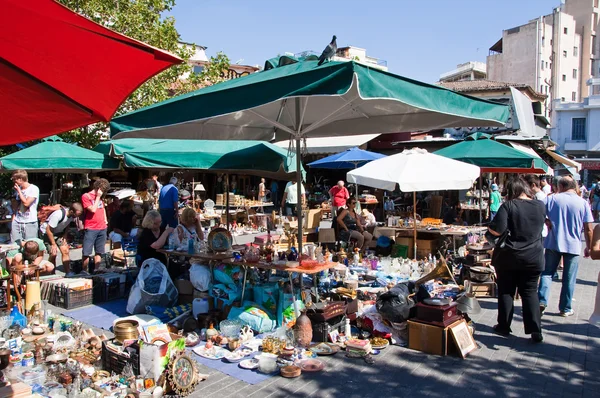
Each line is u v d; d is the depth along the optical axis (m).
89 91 2.41
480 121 6.27
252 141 8.23
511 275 5.71
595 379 4.62
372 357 5.06
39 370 4.26
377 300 5.79
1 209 11.60
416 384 4.49
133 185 19.80
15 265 6.22
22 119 2.74
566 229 6.53
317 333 5.51
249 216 17.23
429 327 5.27
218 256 6.13
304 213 12.61
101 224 8.46
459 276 8.55
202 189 18.84
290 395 4.25
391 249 10.57
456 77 68.69
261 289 6.03
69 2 14.05
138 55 2.07
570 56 65.69
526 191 5.59
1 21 1.90
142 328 4.68
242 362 4.89
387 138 23.00
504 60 62.06
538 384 4.51
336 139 16.39
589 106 45.69
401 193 22.16
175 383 4.14
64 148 10.10
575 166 22.00
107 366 4.62
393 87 3.96
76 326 5.39
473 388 4.41
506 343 5.60
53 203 12.48
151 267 6.62
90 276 7.94
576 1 69.56
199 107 4.47
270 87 4.04
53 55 2.13
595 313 4.35
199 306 6.05
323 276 7.23
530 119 14.92
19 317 5.41
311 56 6.07
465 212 16.64
